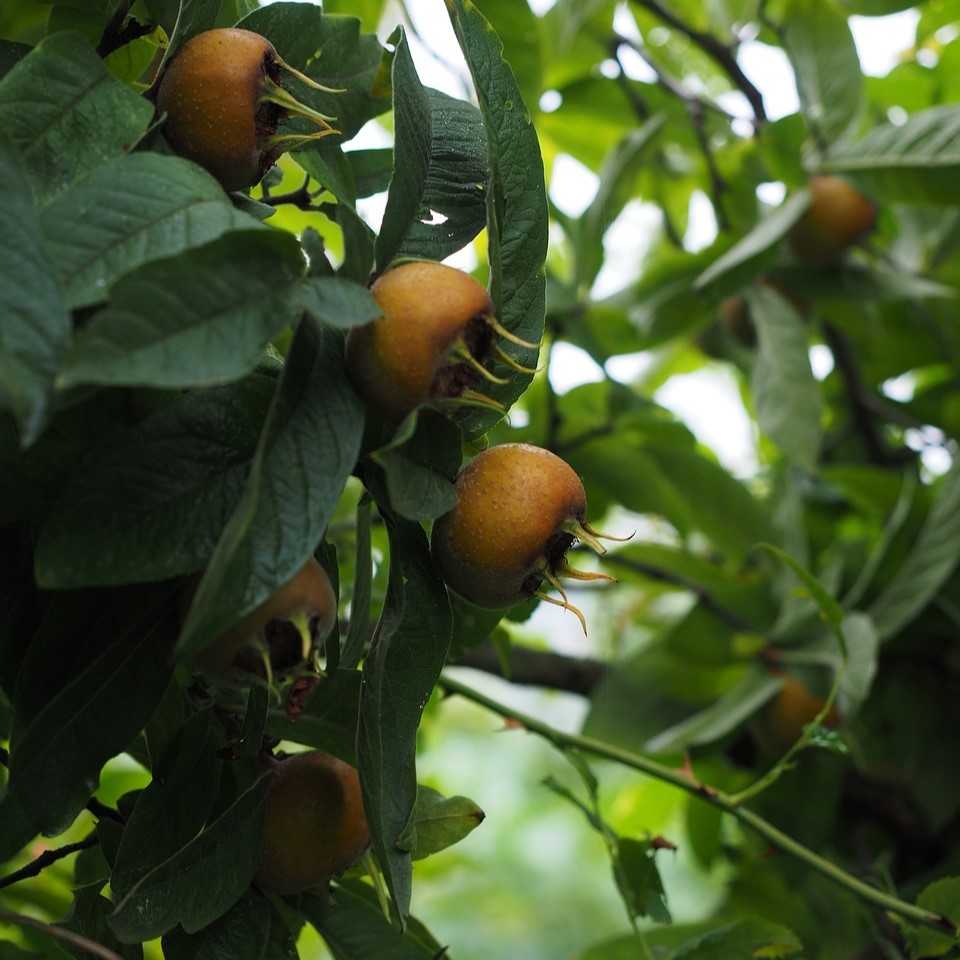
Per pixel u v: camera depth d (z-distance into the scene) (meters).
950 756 0.89
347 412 0.48
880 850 0.95
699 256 0.91
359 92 0.56
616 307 0.89
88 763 0.48
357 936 0.56
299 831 0.52
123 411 0.50
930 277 0.97
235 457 0.47
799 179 0.87
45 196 0.47
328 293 0.47
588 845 1.85
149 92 0.51
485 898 1.74
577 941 1.76
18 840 0.47
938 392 1.02
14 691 0.48
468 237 0.52
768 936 0.63
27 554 0.49
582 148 1.02
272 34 0.54
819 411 0.83
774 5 1.02
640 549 0.90
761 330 0.88
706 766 0.93
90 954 0.51
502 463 0.50
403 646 0.50
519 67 0.80
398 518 0.50
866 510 0.99
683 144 0.96
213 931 0.52
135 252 0.46
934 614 0.89
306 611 0.47
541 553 0.50
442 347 0.48
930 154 0.84
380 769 0.48
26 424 0.42
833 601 0.65
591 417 0.88
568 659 0.95
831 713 0.82
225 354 0.45
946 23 1.00
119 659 0.48
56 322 0.44
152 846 0.51
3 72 0.52
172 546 0.46
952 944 0.63
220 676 0.48
